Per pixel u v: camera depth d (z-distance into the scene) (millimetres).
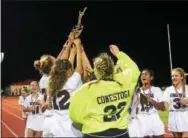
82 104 1803
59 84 2336
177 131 3465
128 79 1842
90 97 1808
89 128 1801
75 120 1840
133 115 3102
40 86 3330
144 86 3492
